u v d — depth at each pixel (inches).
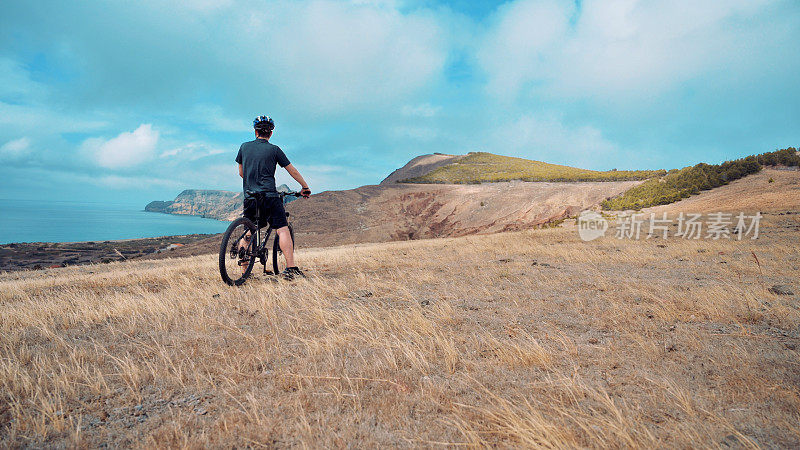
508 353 91.4
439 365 86.1
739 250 323.9
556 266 254.4
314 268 264.4
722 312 126.5
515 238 581.6
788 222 636.1
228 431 59.8
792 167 1924.2
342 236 3663.9
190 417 64.9
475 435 56.6
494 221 3612.2
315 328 115.0
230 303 147.2
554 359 88.7
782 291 158.4
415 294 163.6
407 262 289.4
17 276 451.2
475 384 76.4
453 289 173.2
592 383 75.6
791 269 219.0
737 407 65.6
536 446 53.4
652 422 61.3
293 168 201.5
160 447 56.2
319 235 3681.1
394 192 4734.3
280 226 201.5
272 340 104.0
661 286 173.2
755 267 231.1
